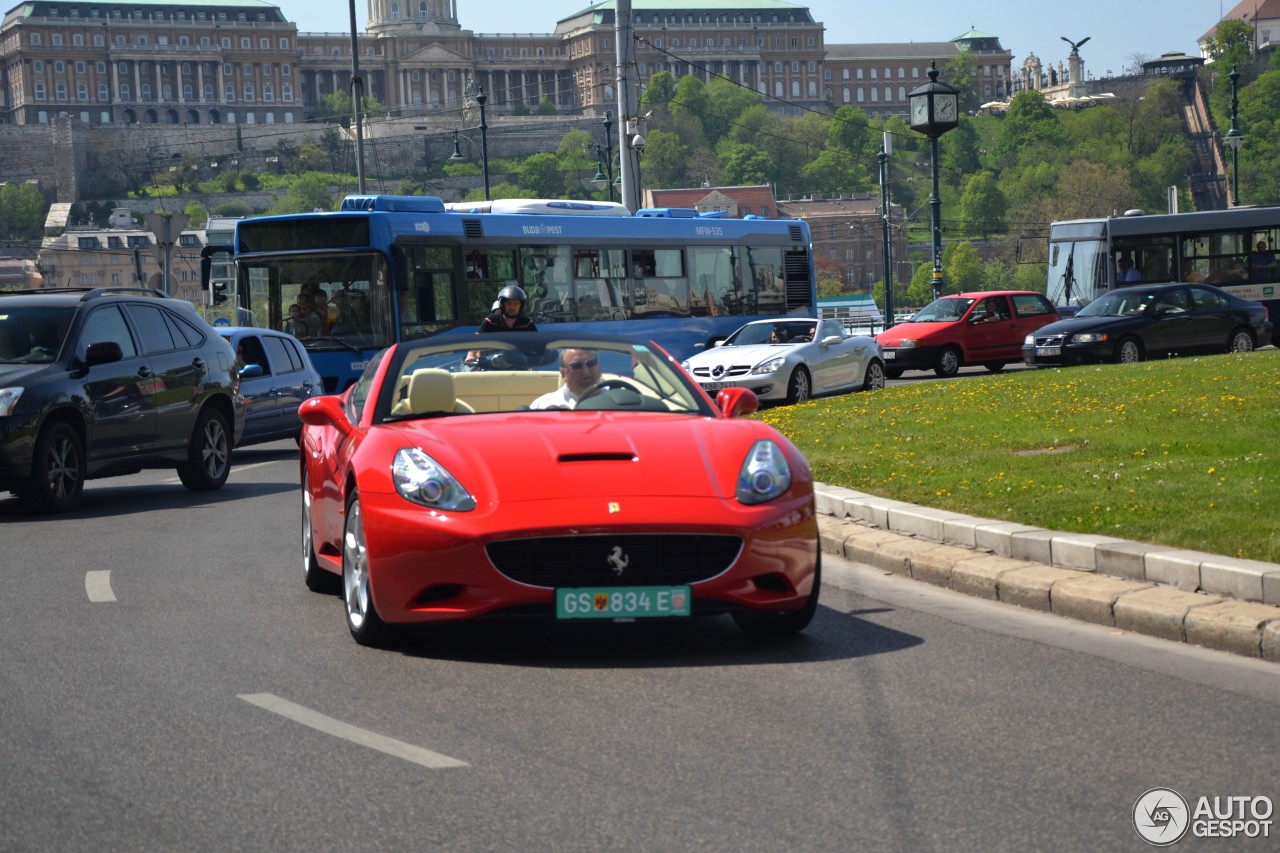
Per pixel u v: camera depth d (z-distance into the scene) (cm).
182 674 772
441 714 683
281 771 596
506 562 771
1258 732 624
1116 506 1113
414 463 806
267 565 1152
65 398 1562
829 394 2888
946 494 1250
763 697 704
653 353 956
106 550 1257
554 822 529
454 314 2773
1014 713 663
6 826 534
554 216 2981
